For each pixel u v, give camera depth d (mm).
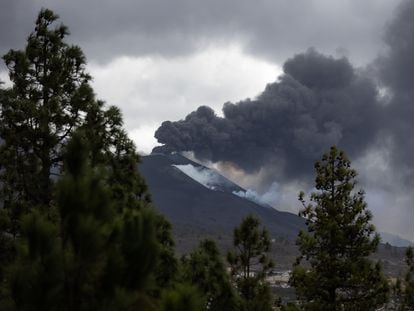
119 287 6266
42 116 18391
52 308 6066
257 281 23719
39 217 6535
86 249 6301
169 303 5625
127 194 18000
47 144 18469
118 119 19891
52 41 20719
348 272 24047
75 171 6906
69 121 18844
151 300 8797
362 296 24047
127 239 6484
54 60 20328
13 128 18625
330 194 25594
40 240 6285
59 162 18859
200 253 25078
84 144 7078
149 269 6543
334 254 24844
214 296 22984
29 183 18047
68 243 6465
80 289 6277
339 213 24797
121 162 19250
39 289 6016
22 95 20094
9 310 6074
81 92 19406
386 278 24000
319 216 25203
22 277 6102
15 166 18344
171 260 21750
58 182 6699
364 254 24641
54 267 6152
